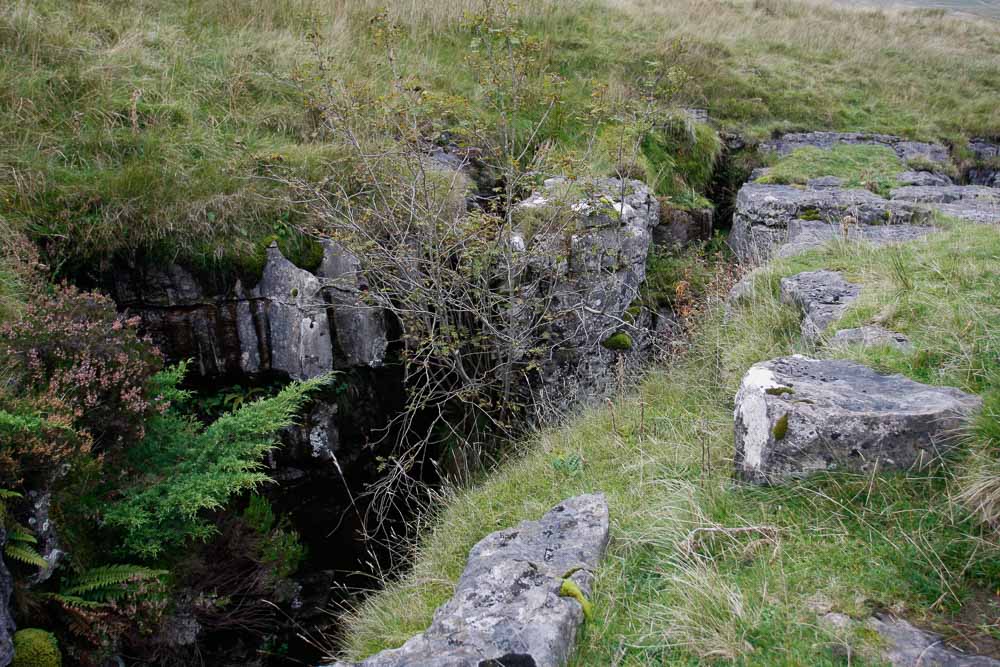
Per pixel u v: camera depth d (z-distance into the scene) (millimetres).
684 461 3697
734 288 5531
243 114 7055
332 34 8641
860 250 5172
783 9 16562
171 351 5523
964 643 2248
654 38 11977
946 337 3539
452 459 5996
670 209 7840
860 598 2459
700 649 2395
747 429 3203
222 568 4656
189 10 8445
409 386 6305
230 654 4758
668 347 6246
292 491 5672
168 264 5402
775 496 3033
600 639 2561
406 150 5547
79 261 5316
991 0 34688
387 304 5344
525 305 5508
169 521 4176
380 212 5633
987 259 4277
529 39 6434
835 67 13336
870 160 9422
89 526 3887
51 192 5363
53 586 3611
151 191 5527
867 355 3629
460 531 3932
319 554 5676
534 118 8227
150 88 6730
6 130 5758
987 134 11953
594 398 5734
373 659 2484
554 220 5738
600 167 7586
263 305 5578
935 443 2875
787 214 7145
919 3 33750
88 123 6098
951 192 7449
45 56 6582
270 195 5777
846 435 2926
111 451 4035
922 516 2705
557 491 3893
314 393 5609
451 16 9672
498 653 2355
